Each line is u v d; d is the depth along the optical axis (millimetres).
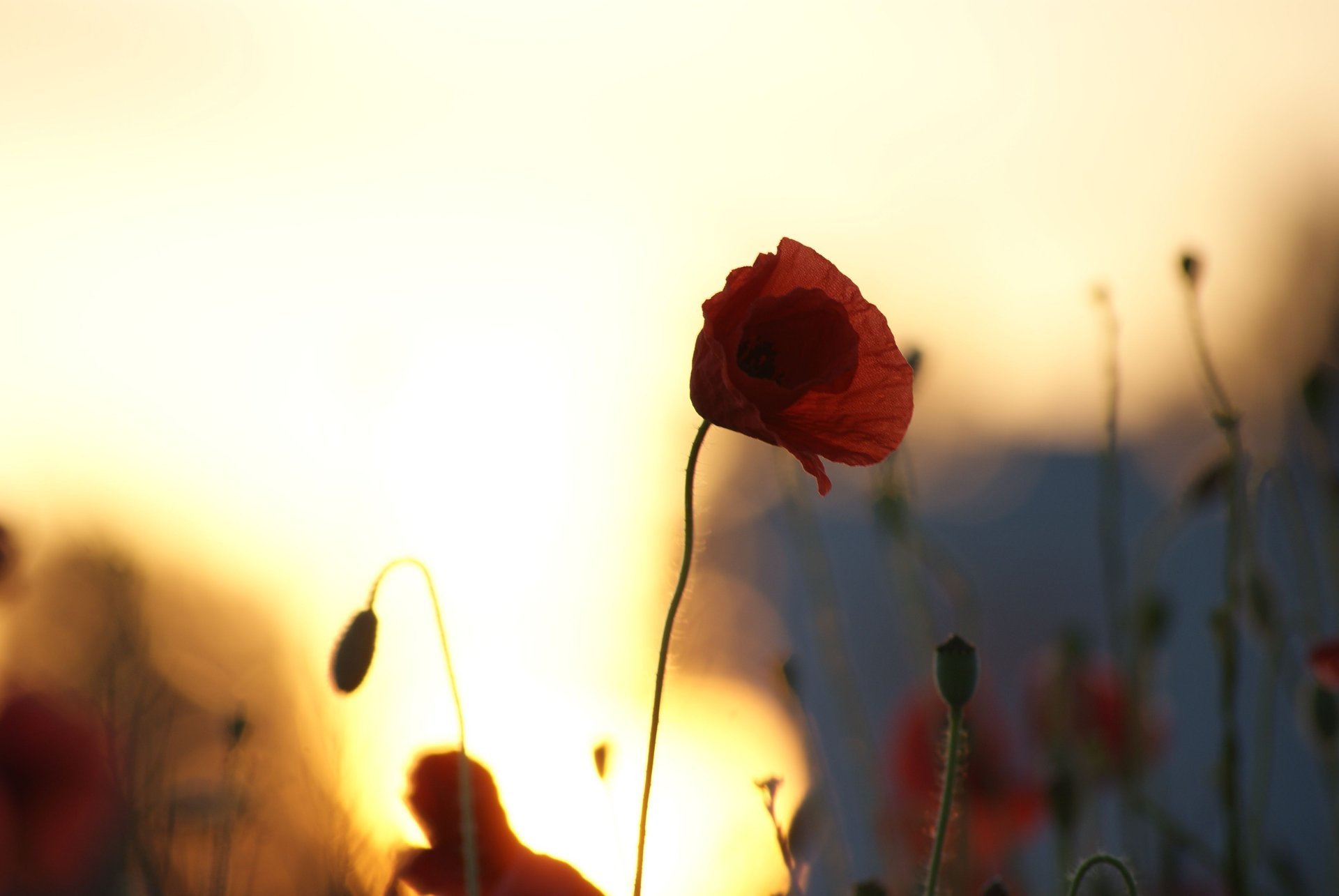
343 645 785
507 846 805
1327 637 1013
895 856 1015
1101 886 955
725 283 779
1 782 981
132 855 918
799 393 765
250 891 929
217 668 1042
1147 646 1037
